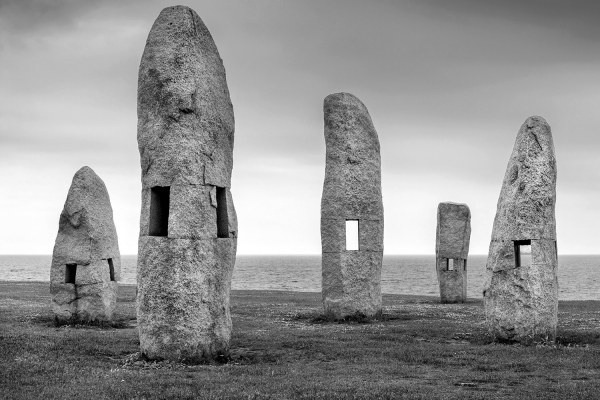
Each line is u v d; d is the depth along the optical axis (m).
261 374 13.55
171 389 11.80
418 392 12.00
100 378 12.69
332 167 24.97
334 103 25.11
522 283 17.89
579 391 12.15
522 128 18.75
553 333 17.91
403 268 166.12
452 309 29.48
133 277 90.38
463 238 34.88
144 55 15.24
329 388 12.24
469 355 15.99
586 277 112.31
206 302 14.63
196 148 14.76
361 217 24.73
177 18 15.04
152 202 14.85
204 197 14.78
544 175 18.12
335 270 24.45
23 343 16.47
